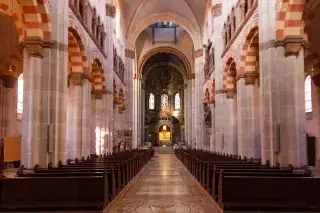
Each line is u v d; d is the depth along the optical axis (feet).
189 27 154.20
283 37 51.44
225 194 32.32
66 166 45.60
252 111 72.38
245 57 72.13
